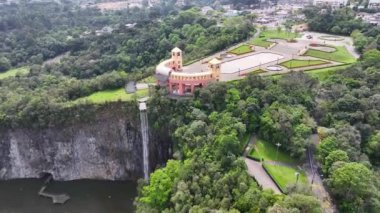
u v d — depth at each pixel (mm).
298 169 131375
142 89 193875
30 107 179250
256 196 107688
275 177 125875
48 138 182500
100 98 185375
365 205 113500
